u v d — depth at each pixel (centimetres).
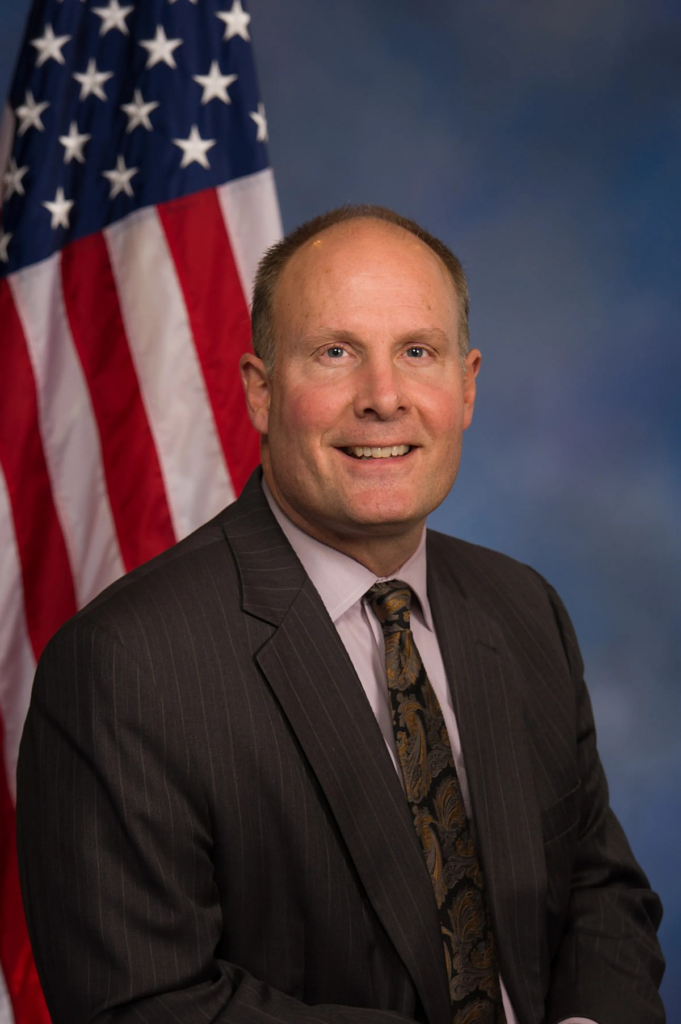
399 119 431
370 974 130
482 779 145
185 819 125
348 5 428
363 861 130
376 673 144
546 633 168
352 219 145
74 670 130
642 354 434
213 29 219
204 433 212
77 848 124
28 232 209
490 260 433
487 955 137
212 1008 119
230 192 217
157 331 211
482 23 432
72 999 123
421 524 146
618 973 146
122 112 216
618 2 433
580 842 162
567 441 434
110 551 208
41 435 207
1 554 204
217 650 133
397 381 136
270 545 147
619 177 434
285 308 141
